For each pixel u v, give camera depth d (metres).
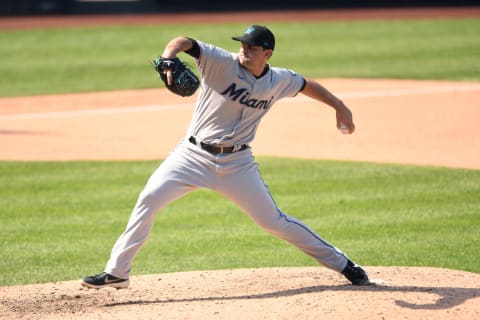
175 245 28.80
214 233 30.34
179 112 58.72
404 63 81.12
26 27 114.56
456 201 33.62
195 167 19.89
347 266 21.09
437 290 20.31
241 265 26.20
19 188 37.09
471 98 61.44
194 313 18.91
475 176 38.00
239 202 20.30
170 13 134.62
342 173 39.16
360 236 29.12
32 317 19.44
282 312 18.53
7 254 27.67
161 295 21.22
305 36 102.12
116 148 46.47
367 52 88.94
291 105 59.81
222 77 19.12
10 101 64.38
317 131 50.62
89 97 65.88
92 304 20.56
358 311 18.41
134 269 25.86
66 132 51.62
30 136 50.34
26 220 32.00
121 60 85.94
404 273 22.83
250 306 19.23
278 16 126.69
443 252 26.94
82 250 28.09
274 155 43.72
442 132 49.59
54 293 21.80
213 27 112.56
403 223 30.61
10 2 135.25
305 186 36.72
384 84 69.25
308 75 75.25
